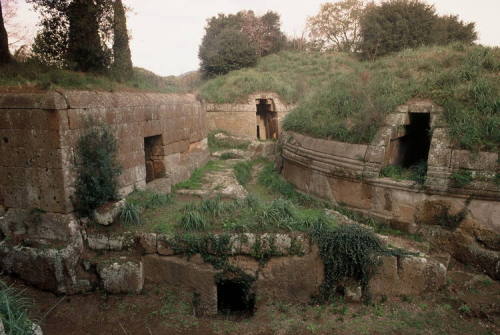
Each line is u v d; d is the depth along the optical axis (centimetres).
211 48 2692
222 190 884
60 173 571
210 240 573
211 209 657
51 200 587
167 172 912
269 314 551
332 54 2525
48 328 511
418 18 2014
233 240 573
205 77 2611
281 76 2192
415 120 864
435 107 773
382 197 770
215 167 1192
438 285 577
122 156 712
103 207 620
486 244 642
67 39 827
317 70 2245
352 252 566
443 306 549
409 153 919
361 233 591
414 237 716
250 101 1844
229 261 578
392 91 877
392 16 2080
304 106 1130
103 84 737
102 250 609
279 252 573
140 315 542
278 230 589
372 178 777
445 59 948
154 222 638
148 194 744
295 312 554
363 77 1011
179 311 552
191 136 1091
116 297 577
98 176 619
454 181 671
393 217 754
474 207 656
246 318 573
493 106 712
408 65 1002
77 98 591
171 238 582
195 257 581
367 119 823
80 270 593
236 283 587
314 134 970
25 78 641
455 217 677
